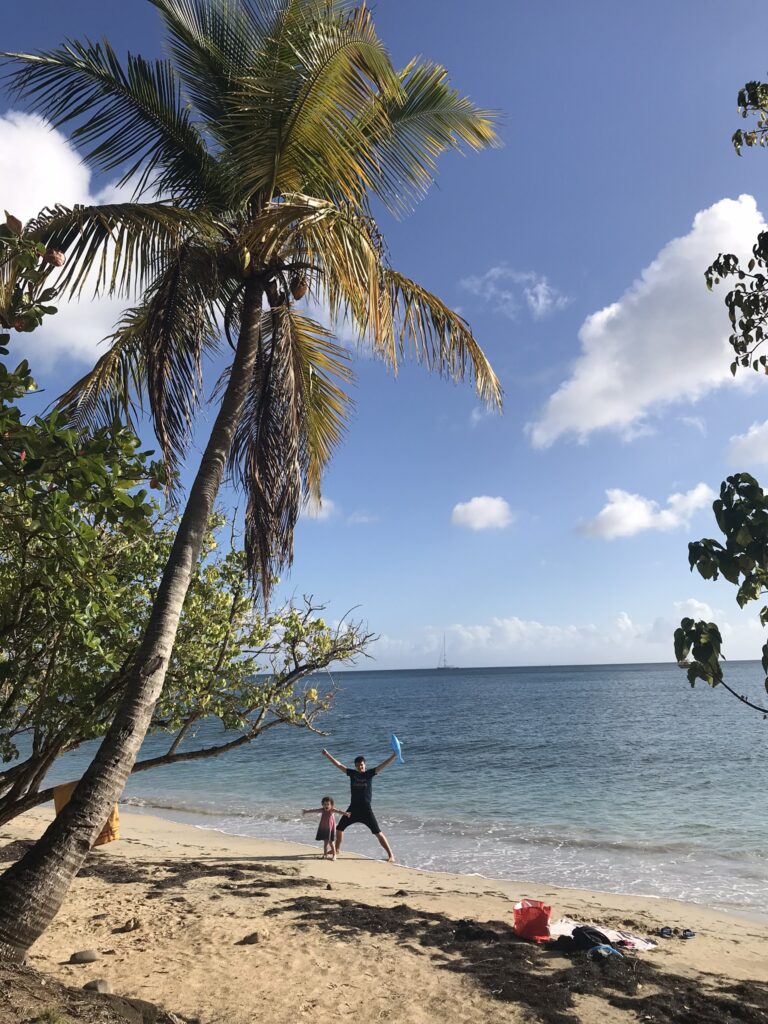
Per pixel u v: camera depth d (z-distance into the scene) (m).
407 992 6.44
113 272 6.44
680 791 20.81
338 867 12.49
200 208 7.37
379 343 6.46
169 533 7.05
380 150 7.82
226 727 6.78
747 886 11.56
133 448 3.71
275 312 7.35
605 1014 6.04
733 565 2.94
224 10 7.28
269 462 7.01
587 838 15.37
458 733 41.62
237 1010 5.96
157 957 7.21
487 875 12.45
